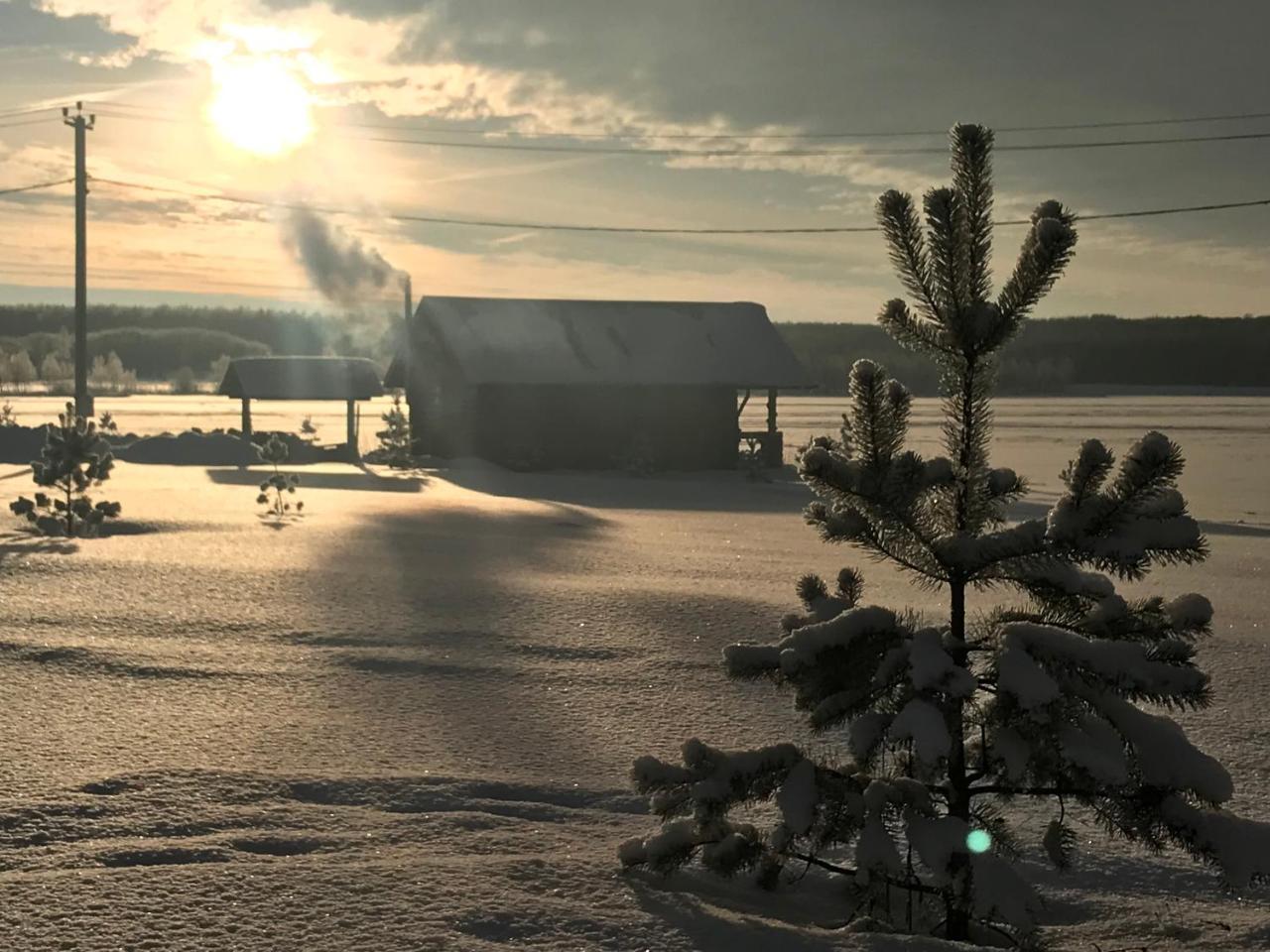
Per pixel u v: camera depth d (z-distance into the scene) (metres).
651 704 9.08
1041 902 4.58
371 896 4.61
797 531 24.55
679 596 13.56
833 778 4.96
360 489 32.44
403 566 15.80
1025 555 4.89
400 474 39.53
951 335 5.05
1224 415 94.81
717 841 5.18
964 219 5.10
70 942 4.11
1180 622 4.90
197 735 7.59
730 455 45.81
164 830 5.61
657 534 22.86
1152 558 4.76
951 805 5.00
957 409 5.17
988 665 5.02
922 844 4.62
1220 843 4.60
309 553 16.91
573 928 4.41
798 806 4.74
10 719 7.88
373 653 10.46
